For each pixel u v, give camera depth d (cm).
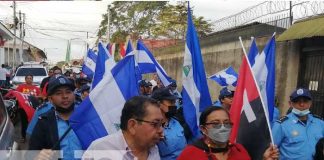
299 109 452
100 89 341
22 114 678
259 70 431
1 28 1440
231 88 554
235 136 366
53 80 356
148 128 257
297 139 446
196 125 468
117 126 342
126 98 350
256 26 1173
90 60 971
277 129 452
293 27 889
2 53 3394
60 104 351
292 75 952
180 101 651
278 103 991
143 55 746
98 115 337
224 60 1396
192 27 492
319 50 863
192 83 482
